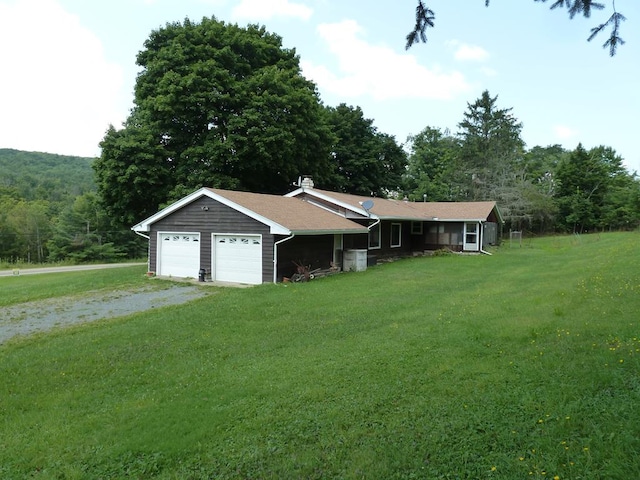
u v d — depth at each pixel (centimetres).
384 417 429
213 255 1573
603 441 345
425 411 434
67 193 7600
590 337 607
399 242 2542
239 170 2483
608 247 2178
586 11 533
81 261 4381
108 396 537
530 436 367
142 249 5009
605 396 421
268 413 456
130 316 1006
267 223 1441
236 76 2505
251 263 1499
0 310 1128
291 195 2192
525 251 2619
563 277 1269
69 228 4488
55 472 371
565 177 4897
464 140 5231
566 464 322
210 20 2541
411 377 526
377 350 645
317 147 2795
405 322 827
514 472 321
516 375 501
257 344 732
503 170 4653
